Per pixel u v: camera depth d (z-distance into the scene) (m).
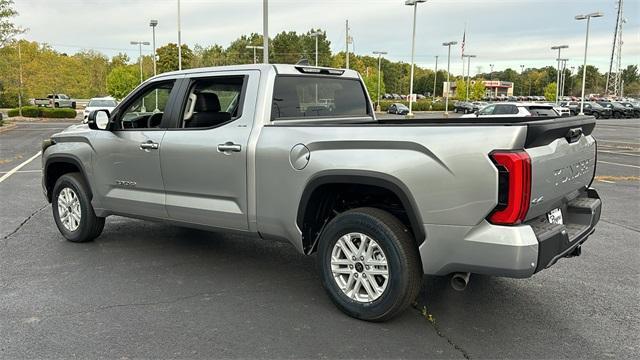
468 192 3.49
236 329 3.95
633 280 5.09
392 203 4.22
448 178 3.55
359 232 4.00
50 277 5.05
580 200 4.45
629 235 6.87
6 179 11.41
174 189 5.11
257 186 4.50
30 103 59.19
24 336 3.81
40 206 8.41
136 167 5.38
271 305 4.40
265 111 4.61
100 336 3.82
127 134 5.45
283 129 4.38
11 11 32.16
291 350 3.63
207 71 5.06
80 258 5.66
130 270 5.28
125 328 3.95
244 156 4.53
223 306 4.38
